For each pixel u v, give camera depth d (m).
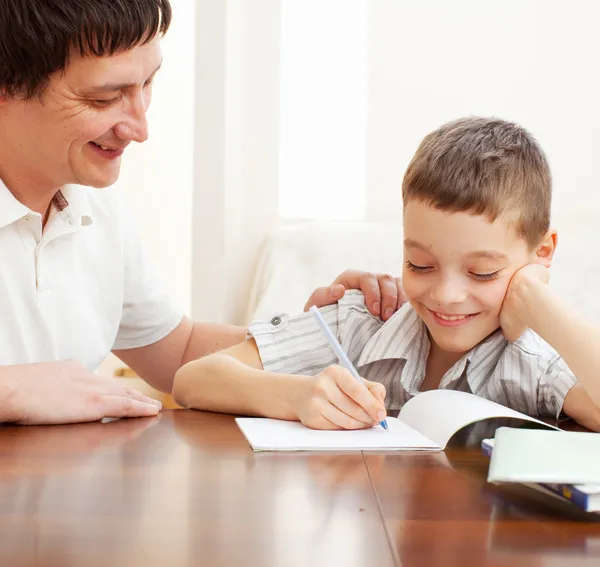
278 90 2.08
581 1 2.00
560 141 2.03
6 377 0.89
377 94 2.07
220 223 1.96
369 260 1.86
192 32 3.00
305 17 2.06
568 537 0.46
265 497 0.54
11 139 1.04
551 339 0.99
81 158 1.03
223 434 0.82
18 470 0.62
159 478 0.60
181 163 3.07
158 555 0.41
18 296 1.16
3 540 0.43
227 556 0.41
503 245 1.03
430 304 1.06
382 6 2.04
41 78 0.94
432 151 1.05
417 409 0.89
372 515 0.50
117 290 1.33
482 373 1.12
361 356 1.20
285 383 0.92
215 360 1.03
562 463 0.53
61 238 1.21
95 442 0.76
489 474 0.52
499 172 1.01
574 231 1.98
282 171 2.09
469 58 2.04
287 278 1.85
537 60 2.02
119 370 2.75
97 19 0.89
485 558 0.41
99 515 0.49
